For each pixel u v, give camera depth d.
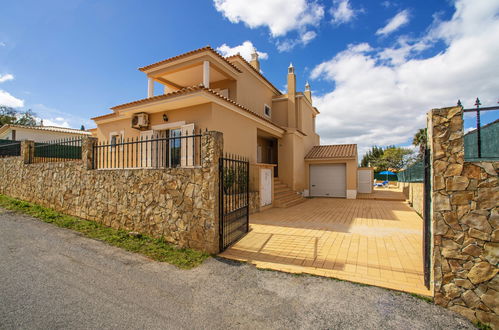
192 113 9.57
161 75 12.09
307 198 17.23
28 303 3.03
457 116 3.14
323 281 3.83
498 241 2.91
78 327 2.63
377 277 3.96
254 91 15.14
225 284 3.74
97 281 3.70
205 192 5.02
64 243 5.21
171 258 4.69
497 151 4.90
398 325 2.79
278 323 2.80
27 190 9.23
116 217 6.37
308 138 19.81
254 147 12.15
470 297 2.99
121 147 12.09
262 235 6.58
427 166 3.70
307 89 21.92
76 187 7.39
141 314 2.92
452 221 3.11
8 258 4.31
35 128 20.70
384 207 12.39
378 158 48.88
